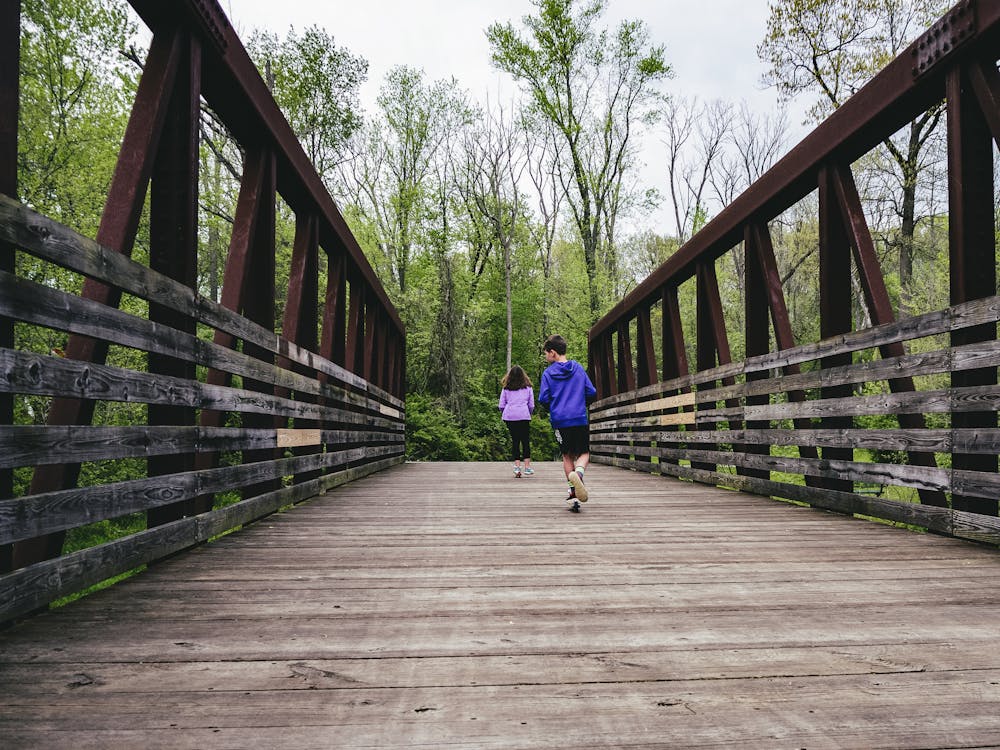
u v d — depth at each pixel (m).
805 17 14.92
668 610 2.27
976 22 3.32
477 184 27.23
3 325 1.84
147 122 2.94
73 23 10.15
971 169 3.61
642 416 10.02
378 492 6.25
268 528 4.00
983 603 2.37
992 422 3.45
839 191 4.74
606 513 4.75
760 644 1.93
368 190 26.33
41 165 9.97
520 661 1.78
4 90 1.90
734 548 3.39
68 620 2.12
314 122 19.34
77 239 2.19
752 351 6.20
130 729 1.37
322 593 2.48
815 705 1.51
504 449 21.94
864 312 17.69
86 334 2.23
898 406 4.00
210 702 1.51
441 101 26.34
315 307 6.08
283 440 4.78
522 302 28.55
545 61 25.83
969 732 1.38
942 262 14.18
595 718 1.44
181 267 3.23
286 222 17.55
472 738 1.34
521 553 3.25
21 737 1.33
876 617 2.20
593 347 13.91
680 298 28.64
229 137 16.28
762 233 6.00
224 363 3.55
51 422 2.29
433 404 20.53
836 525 4.18
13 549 2.04
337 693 1.56
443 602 2.37
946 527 3.64
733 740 1.35
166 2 2.98
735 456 6.45
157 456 2.98
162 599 2.39
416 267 25.97
